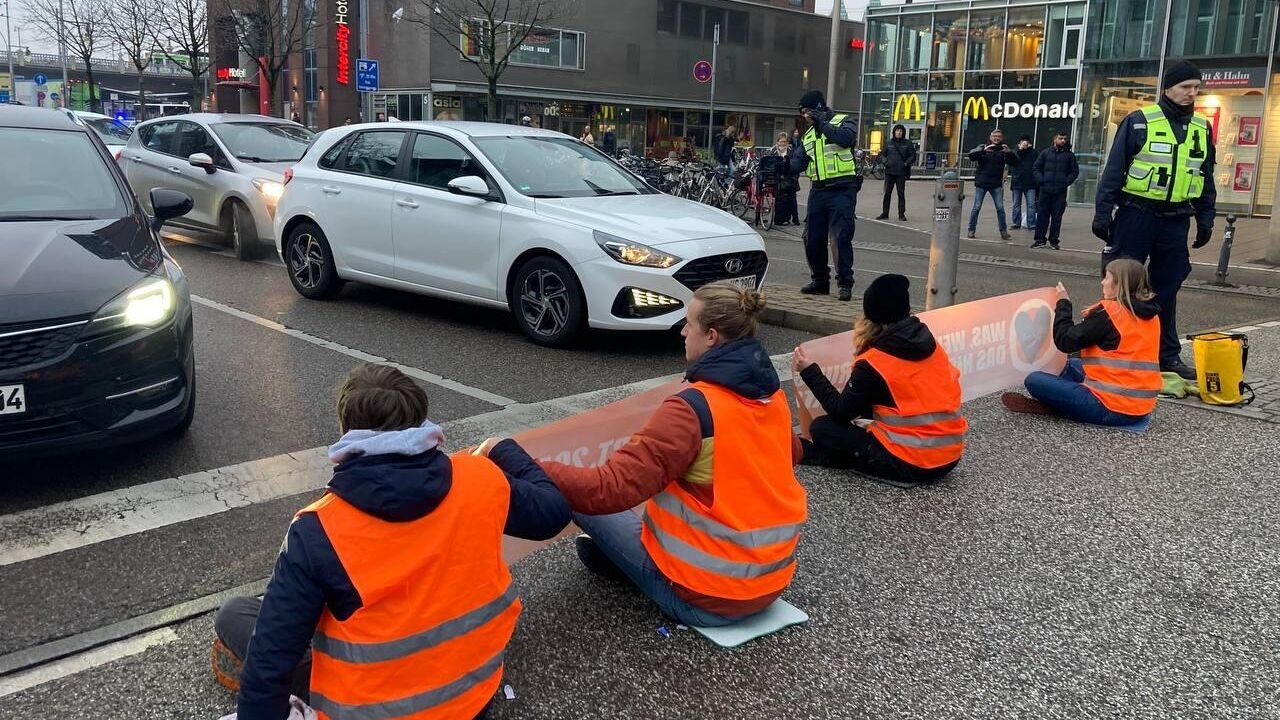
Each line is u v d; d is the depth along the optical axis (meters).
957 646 3.28
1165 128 6.61
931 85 33.47
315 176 8.70
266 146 11.76
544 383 6.36
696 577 3.13
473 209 7.59
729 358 3.08
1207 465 5.11
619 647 3.21
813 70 55.69
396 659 2.23
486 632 2.41
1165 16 21.53
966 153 32.88
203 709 2.81
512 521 2.53
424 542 2.22
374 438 2.19
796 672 3.10
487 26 25.91
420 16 34.72
